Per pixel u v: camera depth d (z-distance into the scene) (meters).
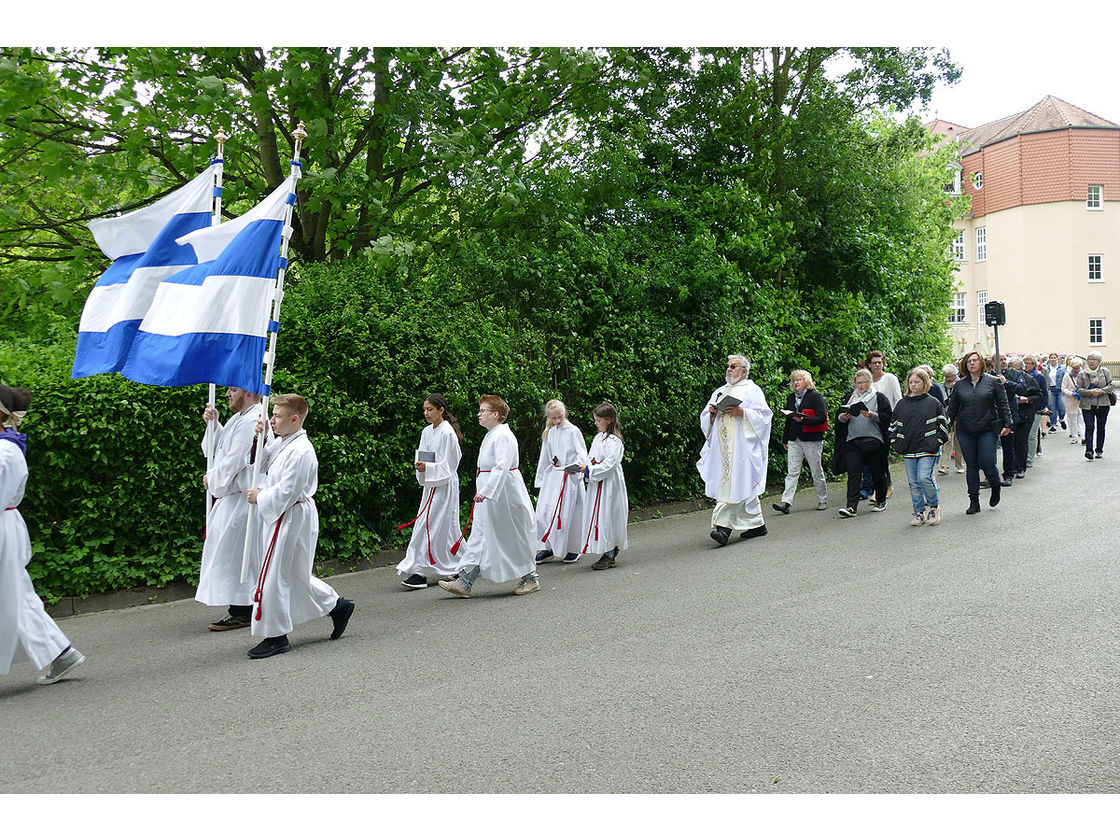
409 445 9.96
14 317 11.76
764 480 10.25
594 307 12.64
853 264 18.42
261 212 6.80
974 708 4.62
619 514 9.19
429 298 10.49
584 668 5.55
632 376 12.70
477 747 4.32
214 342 6.60
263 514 6.05
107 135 11.35
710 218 15.16
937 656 5.52
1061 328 49.16
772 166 16.56
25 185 12.30
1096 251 49.19
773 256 16.23
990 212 52.19
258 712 4.91
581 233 12.57
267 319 6.63
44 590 7.54
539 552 9.85
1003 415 11.07
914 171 23.50
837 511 12.30
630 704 4.86
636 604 7.27
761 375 14.88
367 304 9.96
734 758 4.10
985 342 47.66
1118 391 37.56
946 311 23.09
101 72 10.94
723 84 16.53
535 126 13.61
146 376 6.67
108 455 7.88
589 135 14.63
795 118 17.41
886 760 4.03
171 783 3.98
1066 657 5.41
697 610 6.95
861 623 6.34
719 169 16.20
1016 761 3.98
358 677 5.52
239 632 6.84
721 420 10.27
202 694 5.25
